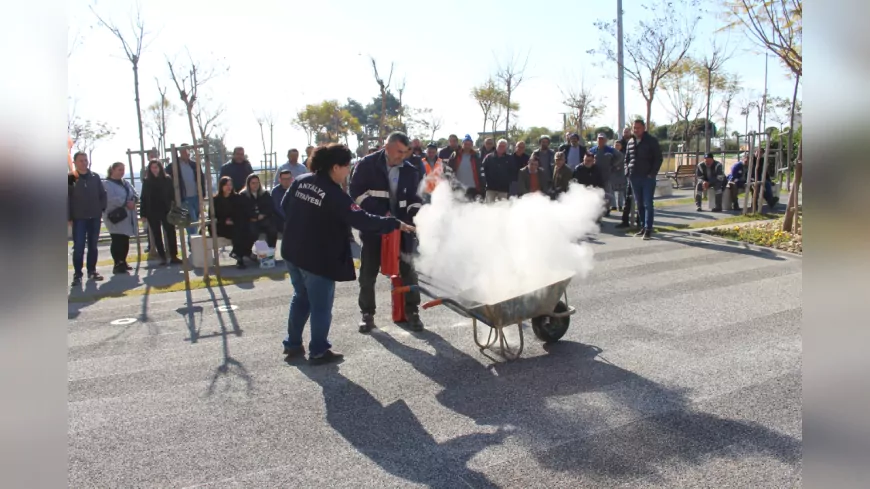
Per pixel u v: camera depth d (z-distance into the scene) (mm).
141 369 5234
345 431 3906
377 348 5535
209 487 3289
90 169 9438
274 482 3320
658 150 10953
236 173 11781
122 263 10227
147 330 6516
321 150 4887
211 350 5703
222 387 4738
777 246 9656
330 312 5109
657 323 6012
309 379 4832
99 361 5492
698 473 3248
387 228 4883
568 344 5469
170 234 10945
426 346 5551
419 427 3924
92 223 9531
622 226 12531
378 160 5883
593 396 4293
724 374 4602
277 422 4070
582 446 3586
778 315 6109
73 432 4008
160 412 4297
